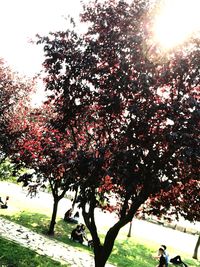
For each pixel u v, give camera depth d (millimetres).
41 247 17328
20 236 18344
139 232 32812
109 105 10617
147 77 9156
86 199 10039
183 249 29938
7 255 14211
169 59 9766
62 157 11430
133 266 19297
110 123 11289
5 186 38969
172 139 8773
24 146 17781
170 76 9844
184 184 10312
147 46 9680
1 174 25703
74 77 11133
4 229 18875
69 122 11914
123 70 9945
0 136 22438
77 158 9828
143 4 10367
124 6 10930
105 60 11031
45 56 11141
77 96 11234
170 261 23500
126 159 8938
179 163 9734
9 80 24141
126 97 10438
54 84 11398
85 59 10852
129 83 9898
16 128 22781
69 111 11617
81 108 11672
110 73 10758
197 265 25047
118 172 8953
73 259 16875
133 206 10914
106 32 10930
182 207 11641
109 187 11031
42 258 15094
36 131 19438
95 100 11320
